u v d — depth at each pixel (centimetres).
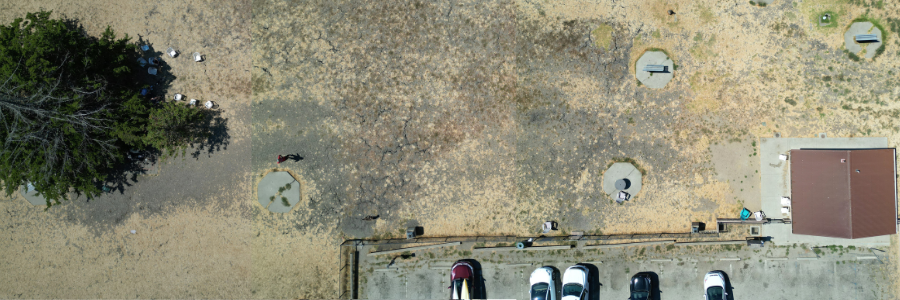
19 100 1228
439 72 1504
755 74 1460
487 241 1504
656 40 1481
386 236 1514
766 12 1464
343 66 1512
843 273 1452
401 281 1516
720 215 1468
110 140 1323
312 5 1516
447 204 1509
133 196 1518
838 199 1365
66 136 1293
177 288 1516
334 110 1512
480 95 1501
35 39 1270
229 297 1513
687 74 1473
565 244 1489
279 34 1516
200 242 1516
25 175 1320
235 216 1516
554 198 1494
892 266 1439
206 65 1516
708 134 1468
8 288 1516
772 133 1452
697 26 1474
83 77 1326
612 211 1488
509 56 1500
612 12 1491
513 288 1505
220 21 1518
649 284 1452
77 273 1523
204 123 1512
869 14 1438
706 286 1454
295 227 1517
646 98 1479
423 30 1509
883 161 1380
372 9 1517
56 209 1522
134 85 1500
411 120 1507
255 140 1516
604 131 1485
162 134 1361
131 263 1520
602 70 1488
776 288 1463
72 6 1516
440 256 1513
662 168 1476
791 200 1406
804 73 1452
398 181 1510
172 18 1517
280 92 1516
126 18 1516
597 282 1491
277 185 1512
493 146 1499
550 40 1498
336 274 1516
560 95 1492
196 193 1517
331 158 1513
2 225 1520
